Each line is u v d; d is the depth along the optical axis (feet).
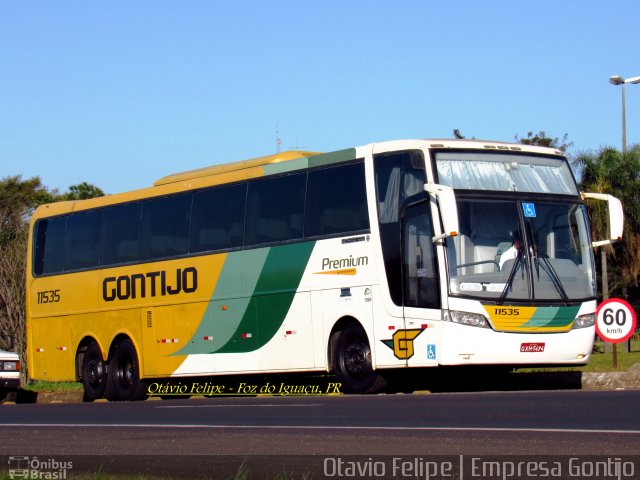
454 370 72.23
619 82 141.79
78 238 92.94
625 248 157.99
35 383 122.93
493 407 46.73
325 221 72.95
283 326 75.15
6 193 215.72
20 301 138.00
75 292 92.38
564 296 67.72
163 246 84.94
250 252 77.87
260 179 78.18
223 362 79.51
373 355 69.05
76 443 40.98
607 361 92.94
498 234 67.26
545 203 69.15
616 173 157.17
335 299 71.67
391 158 69.36
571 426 37.45
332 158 73.15
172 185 85.10
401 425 41.22
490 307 65.67
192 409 57.72
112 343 88.74
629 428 36.09
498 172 68.69
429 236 66.44
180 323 82.89
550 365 68.44
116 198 89.81
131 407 63.36
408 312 67.26
